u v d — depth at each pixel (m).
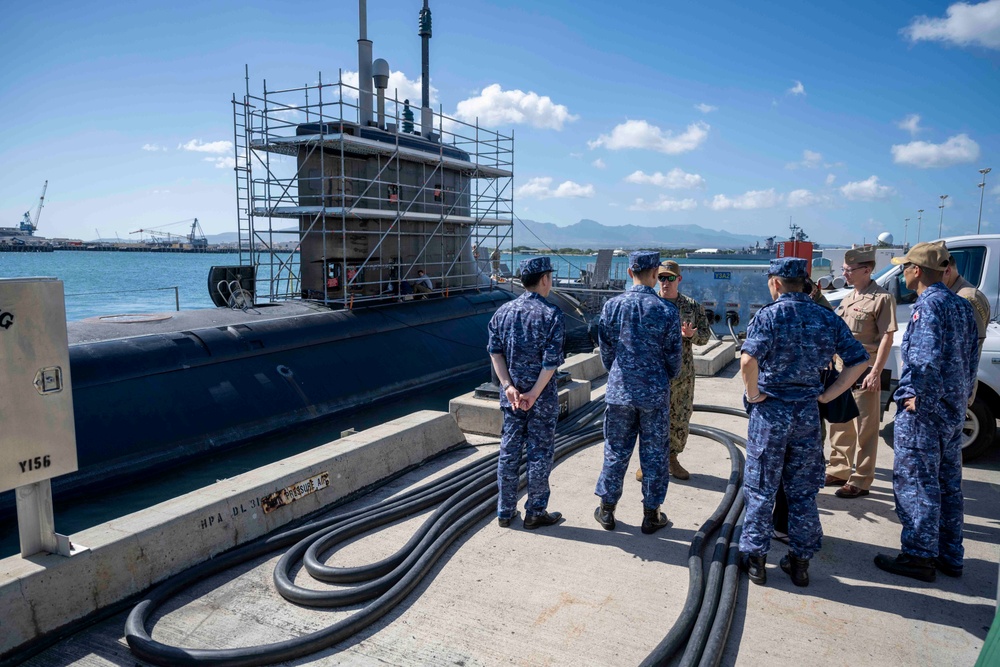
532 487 4.80
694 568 3.91
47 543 3.70
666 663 3.17
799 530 3.84
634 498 5.49
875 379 5.13
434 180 17.30
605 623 3.58
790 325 3.70
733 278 16.75
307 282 15.17
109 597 3.79
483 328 17.55
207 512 4.43
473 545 4.59
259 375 11.31
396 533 4.85
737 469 5.70
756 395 3.80
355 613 3.55
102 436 8.84
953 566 4.01
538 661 3.25
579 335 21.95
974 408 6.00
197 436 9.77
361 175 15.03
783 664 3.17
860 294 5.47
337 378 12.52
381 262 15.84
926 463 3.88
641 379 4.51
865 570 4.12
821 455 3.82
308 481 5.24
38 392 3.50
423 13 18.81
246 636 3.53
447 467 6.50
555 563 4.30
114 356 9.85
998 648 2.53
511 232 20.42
